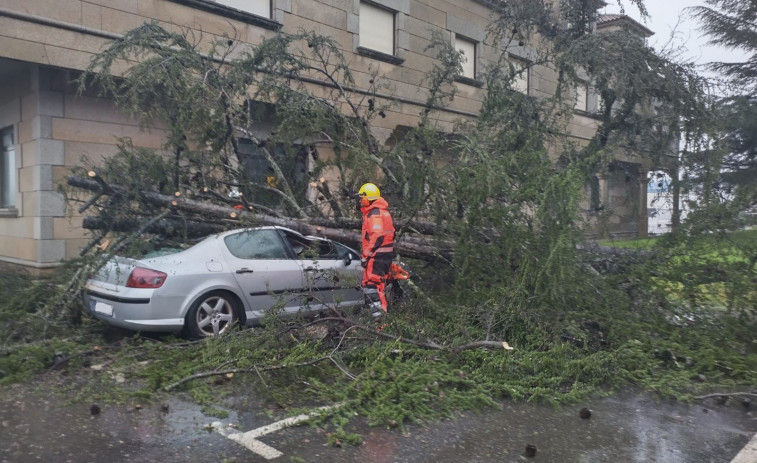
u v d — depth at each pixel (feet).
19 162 33.50
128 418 14.67
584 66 29.48
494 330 20.89
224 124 25.63
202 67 25.40
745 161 54.80
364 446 13.47
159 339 21.25
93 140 33.09
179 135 24.40
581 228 22.91
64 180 28.02
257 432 14.01
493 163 23.67
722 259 22.48
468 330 20.33
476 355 18.40
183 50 25.07
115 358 18.85
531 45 37.24
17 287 23.81
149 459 12.50
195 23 34.58
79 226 31.14
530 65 33.09
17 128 33.47
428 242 25.62
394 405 15.28
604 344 20.93
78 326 21.61
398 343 18.74
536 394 16.69
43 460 12.28
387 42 46.16
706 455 13.60
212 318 21.22
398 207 26.96
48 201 31.73
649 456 13.46
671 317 22.12
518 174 24.35
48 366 18.07
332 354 18.06
